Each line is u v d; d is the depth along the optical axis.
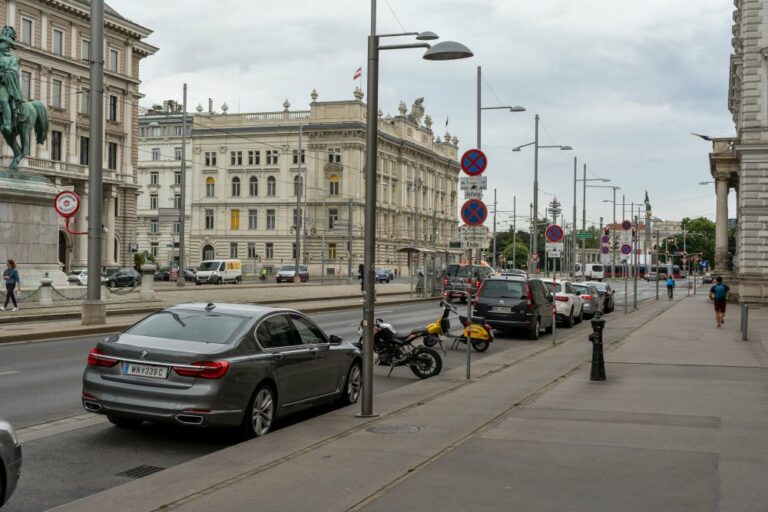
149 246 113.56
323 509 6.47
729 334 25.47
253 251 103.06
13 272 28.16
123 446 9.50
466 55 12.46
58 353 18.52
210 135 104.94
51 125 68.12
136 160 78.69
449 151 132.00
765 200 42.50
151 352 9.23
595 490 7.09
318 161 100.56
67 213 25.47
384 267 106.75
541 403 11.99
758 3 42.81
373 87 10.99
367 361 10.86
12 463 6.04
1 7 62.72
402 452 8.53
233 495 6.86
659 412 11.18
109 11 73.88
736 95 53.62
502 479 7.44
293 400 10.59
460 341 22.22
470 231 16.14
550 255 31.16
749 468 7.92
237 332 9.85
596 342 14.63
